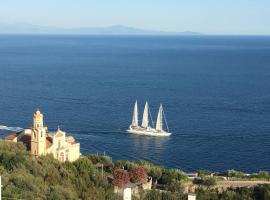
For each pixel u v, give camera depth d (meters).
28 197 91.25
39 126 133.38
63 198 97.88
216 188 126.69
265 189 120.69
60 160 136.75
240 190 123.50
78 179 115.06
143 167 138.50
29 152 131.12
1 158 115.31
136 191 117.75
